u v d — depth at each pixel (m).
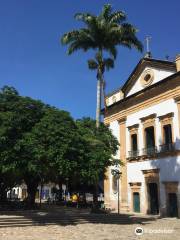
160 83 29.12
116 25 28.98
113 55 29.41
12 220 20.05
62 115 21.09
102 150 22.20
